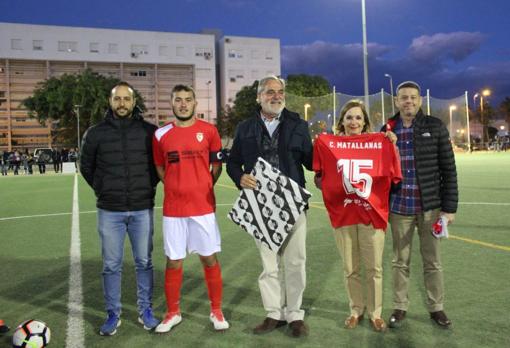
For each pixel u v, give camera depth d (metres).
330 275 4.84
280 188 3.43
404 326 3.49
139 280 3.64
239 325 3.61
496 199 10.65
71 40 76.19
